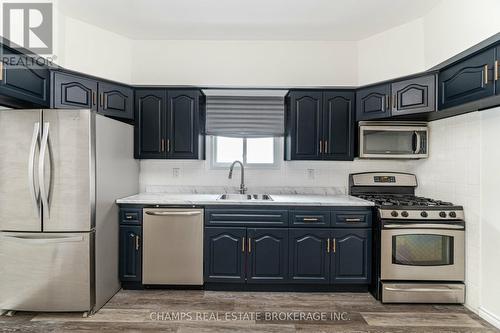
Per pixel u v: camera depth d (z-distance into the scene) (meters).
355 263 2.78
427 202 2.80
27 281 2.35
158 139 3.09
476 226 2.46
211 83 3.30
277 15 2.81
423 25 2.82
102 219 2.52
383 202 2.78
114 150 2.72
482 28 2.16
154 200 2.79
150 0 2.58
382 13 2.77
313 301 2.66
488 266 2.34
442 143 2.86
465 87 2.22
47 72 2.57
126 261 2.80
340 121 3.08
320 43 3.29
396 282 2.63
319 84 3.29
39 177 2.28
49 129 2.31
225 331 2.19
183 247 2.79
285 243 2.79
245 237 2.80
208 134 3.31
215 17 2.85
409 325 2.29
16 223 2.33
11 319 2.33
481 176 2.41
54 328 2.21
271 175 3.41
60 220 2.34
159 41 3.29
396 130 3.01
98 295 2.47
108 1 2.59
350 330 2.22
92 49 3.01
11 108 2.55
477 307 2.44
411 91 2.67
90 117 2.34
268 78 3.30
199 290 2.86
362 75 3.24
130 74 3.28
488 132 2.35
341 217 2.78
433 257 2.61
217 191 3.40
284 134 3.31
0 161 2.33
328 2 2.60
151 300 2.65
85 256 2.36
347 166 3.37
